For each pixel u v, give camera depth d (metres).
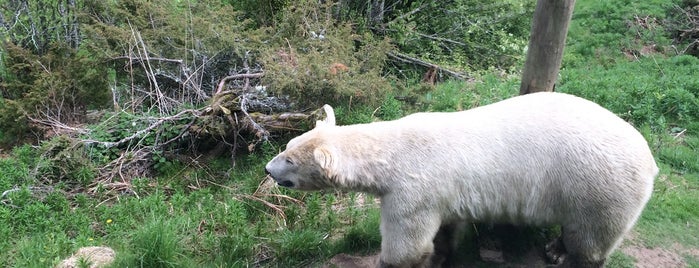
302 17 7.48
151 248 4.33
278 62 6.57
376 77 6.71
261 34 7.32
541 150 3.47
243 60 6.95
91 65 7.04
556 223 3.69
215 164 6.17
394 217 3.64
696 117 6.89
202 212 5.16
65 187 5.68
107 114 6.57
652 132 6.50
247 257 4.57
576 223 3.55
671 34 10.55
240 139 6.35
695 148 6.27
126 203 5.30
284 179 3.80
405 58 9.03
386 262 3.79
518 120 3.57
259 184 5.44
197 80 6.88
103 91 7.12
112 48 7.21
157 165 6.01
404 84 8.12
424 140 3.60
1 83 7.08
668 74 8.53
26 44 7.51
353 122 6.27
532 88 5.20
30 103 6.57
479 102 7.28
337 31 7.39
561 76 8.27
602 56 9.73
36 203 5.29
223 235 4.89
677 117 6.89
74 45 7.78
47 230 5.00
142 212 5.27
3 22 7.45
